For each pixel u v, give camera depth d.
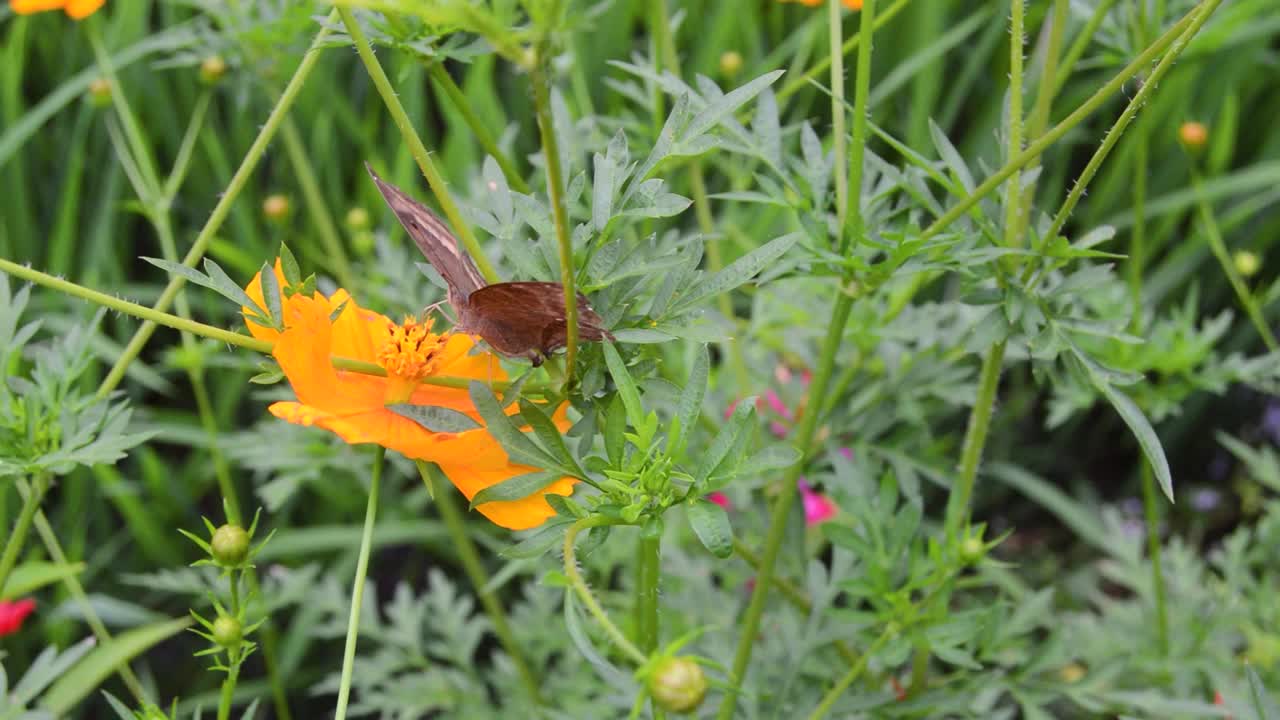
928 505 0.99
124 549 0.92
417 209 0.45
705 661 0.42
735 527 0.62
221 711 0.48
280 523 0.92
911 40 1.00
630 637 0.66
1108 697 0.58
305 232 1.00
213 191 1.01
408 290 0.70
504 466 0.47
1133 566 0.73
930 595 0.54
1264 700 0.52
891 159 1.03
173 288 0.51
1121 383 0.49
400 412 0.46
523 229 0.68
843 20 0.98
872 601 0.54
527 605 0.71
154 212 0.62
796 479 0.52
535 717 0.67
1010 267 0.51
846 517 0.68
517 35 0.41
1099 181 1.01
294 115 0.97
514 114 1.02
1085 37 0.52
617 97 0.83
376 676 0.70
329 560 0.94
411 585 0.97
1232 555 0.72
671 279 0.47
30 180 1.02
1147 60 0.47
